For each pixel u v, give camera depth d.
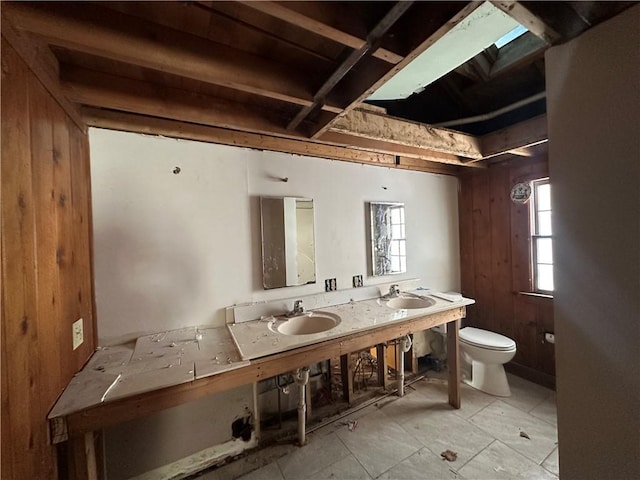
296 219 2.21
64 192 1.21
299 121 1.55
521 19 0.79
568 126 0.84
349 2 0.89
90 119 1.52
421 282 2.97
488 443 1.85
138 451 1.61
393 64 1.05
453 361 2.27
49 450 0.99
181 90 1.43
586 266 0.81
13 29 0.84
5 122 0.81
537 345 2.62
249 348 1.49
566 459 0.88
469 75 2.32
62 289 1.15
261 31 1.02
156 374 1.26
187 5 0.88
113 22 0.91
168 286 1.76
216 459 1.77
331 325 1.93
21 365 0.84
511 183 2.80
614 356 0.76
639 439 0.72
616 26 0.73
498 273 2.92
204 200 1.87
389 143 2.18
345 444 1.88
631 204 0.72
